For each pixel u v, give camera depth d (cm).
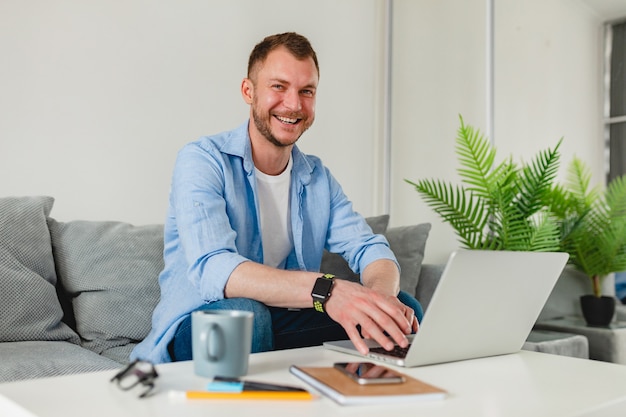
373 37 318
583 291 236
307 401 71
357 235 169
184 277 146
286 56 157
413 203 321
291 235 170
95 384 78
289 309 134
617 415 75
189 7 245
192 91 245
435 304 91
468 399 74
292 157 171
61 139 211
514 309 104
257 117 158
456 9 312
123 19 227
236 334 82
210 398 71
